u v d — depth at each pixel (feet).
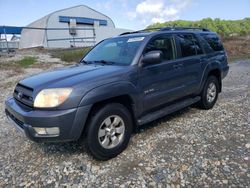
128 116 12.12
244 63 47.01
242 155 11.33
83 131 10.91
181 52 15.65
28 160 11.89
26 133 10.56
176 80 14.93
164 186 9.41
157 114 13.94
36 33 97.45
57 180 10.14
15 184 9.99
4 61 50.16
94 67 12.89
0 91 28.25
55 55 60.39
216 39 19.93
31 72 40.27
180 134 14.01
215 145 12.46
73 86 10.29
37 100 10.30
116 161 11.41
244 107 18.57
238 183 9.32
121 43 14.66
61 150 12.71
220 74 19.29
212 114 17.37
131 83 12.07
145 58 12.54
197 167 10.52
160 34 14.56
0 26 66.33
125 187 9.46
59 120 9.96
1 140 14.37
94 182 9.89
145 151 12.15
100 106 11.18
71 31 98.17
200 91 17.38
